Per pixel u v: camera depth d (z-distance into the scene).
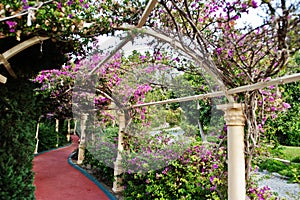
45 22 1.64
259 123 2.44
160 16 2.06
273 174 5.33
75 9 1.75
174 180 3.58
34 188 2.84
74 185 5.34
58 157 9.11
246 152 2.20
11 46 2.13
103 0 1.86
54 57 2.63
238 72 2.09
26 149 2.66
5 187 2.25
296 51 1.32
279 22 1.29
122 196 4.60
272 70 1.68
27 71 2.65
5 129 2.31
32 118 2.92
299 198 3.22
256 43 1.77
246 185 2.26
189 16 1.82
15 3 1.44
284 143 6.82
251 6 1.59
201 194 3.30
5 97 2.34
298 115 3.77
